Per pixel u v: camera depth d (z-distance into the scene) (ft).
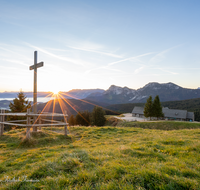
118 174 12.80
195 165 15.29
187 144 25.68
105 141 37.52
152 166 14.21
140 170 13.03
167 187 10.59
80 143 35.88
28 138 34.45
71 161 15.99
